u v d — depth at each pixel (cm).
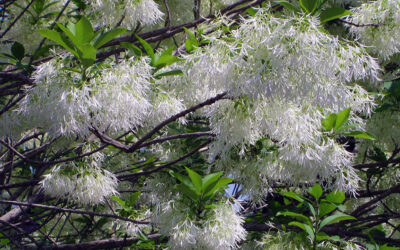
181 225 275
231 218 286
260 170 348
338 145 313
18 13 491
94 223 531
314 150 303
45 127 254
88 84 247
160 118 323
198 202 293
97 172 351
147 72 275
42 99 245
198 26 404
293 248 311
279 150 318
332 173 320
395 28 405
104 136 289
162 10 550
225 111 290
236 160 365
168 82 348
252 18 234
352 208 507
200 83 272
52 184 335
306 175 337
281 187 441
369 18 411
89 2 410
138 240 398
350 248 307
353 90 355
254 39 235
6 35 495
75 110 236
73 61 258
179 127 415
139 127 438
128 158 537
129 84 251
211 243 273
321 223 305
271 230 377
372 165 416
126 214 390
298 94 239
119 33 250
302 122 290
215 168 382
